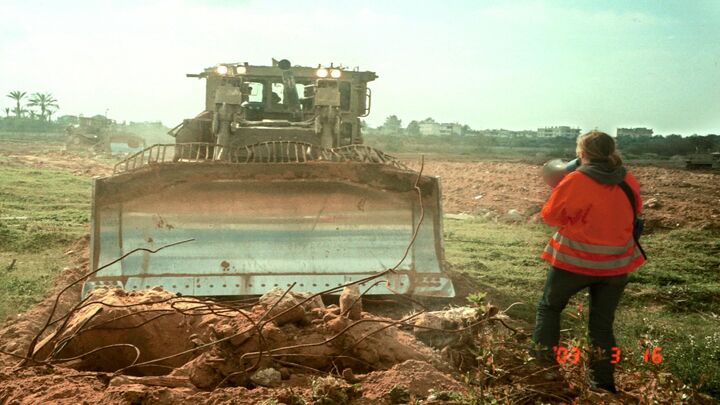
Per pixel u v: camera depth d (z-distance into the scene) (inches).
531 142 5017.2
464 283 377.7
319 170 327.6
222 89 402.0
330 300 314.7
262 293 307.3
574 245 212.1
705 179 1146.0
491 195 855.1
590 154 211.9
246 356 199.6
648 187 988.6
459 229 599.5
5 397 182.5
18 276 366.0
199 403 173.9
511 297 363.3
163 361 222.4
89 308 230.5
